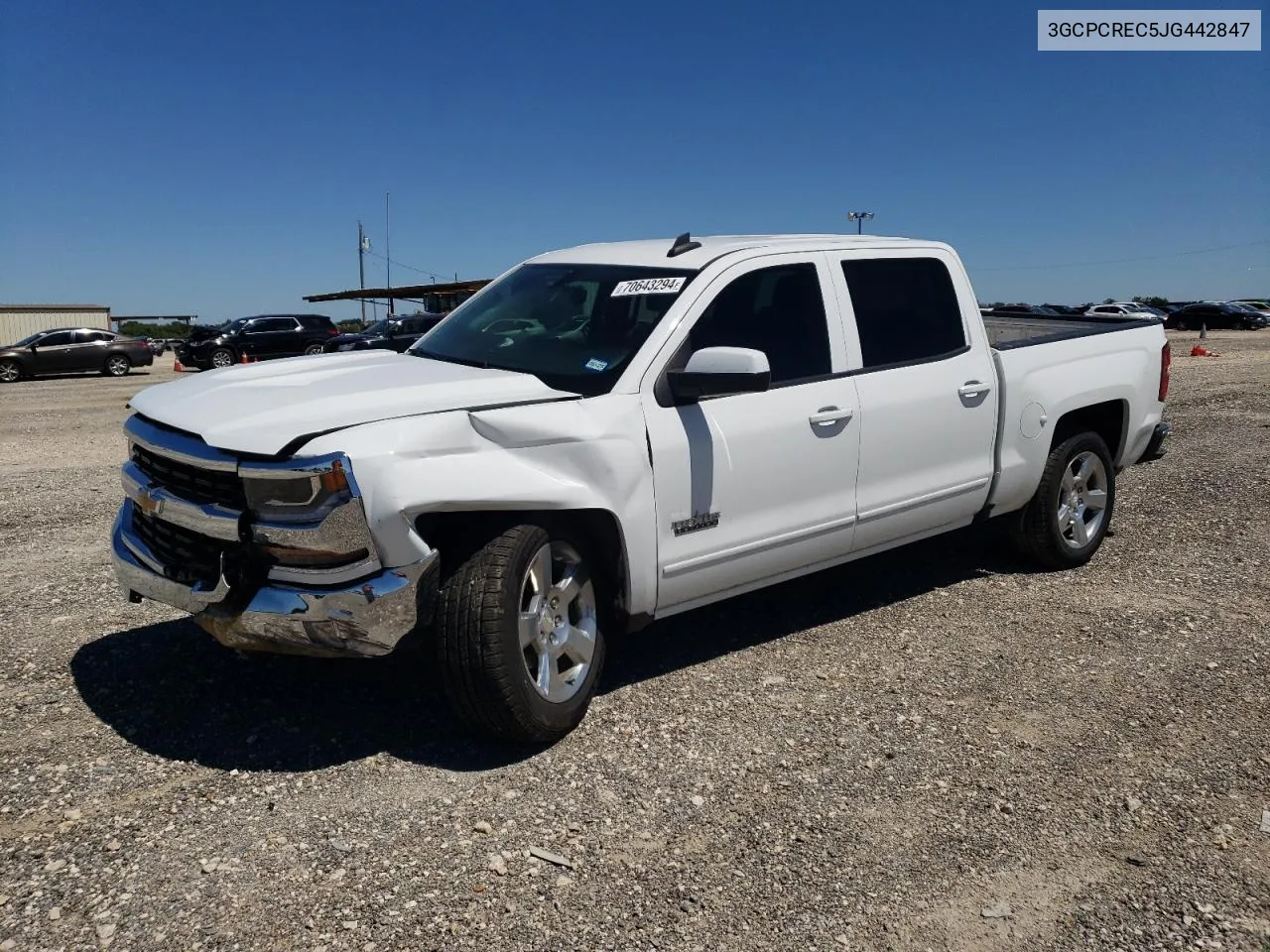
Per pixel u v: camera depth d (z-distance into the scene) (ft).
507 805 10.77
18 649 14.76
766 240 15.74
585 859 9.86
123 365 96.63
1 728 12.21
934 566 19.92
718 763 11.84
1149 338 20.90
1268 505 24.97
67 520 23.73
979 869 9.89
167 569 11.79
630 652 15.31
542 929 8.80
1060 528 19.19
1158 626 16.55
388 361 14.70
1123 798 11.22
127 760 11.53
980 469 17.46
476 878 9.49
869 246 16.48
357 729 12.42
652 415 13.01
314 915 8.87
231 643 11.48
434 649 11.80
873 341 15.99
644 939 8.73
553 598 12.22
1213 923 9.14
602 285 14.88
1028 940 8.87
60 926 8.63
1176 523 23.34
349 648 10.90
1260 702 13.69
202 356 97.71
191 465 11.37
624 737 12.42
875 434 15.60
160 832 10.09
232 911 8.89
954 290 17.46
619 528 12.65
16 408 58.49
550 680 12.07
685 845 10.16
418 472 10.89
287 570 10.97
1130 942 8.87
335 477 10.58
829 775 11.59
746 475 13.98
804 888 9.52
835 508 15.24
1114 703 13.62
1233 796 11.30
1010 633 16.22
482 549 11.41
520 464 11.73
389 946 8.52
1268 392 50.67
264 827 10.23
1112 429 20.58
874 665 14.83
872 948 8.72
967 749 12.30
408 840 10.07
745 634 16.12
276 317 101.09
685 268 14.39
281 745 11.98
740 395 13.87
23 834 9.97
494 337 14.84
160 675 13.84
